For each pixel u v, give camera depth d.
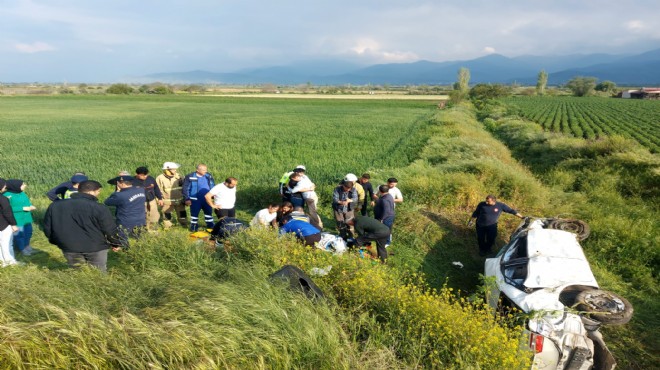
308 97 108.56
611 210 11.27
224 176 14.35
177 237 6.67
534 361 4.67
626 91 130.12
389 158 18.52
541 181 15.96
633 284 7.54
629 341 5.65
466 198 11.02
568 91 168.00
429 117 45.06
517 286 5.58
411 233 9.07
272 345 3.47
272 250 6.06
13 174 14.40
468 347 3.96
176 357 3.13
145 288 4.55
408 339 4.19
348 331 4.39
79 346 3.11
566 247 6.21
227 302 3.87
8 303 3.59
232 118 45.53
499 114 49.00
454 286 7.27
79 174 8.30
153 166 16.48
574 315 4.79
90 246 5.75
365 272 5.39
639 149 16.75
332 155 19.88
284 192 9.46
